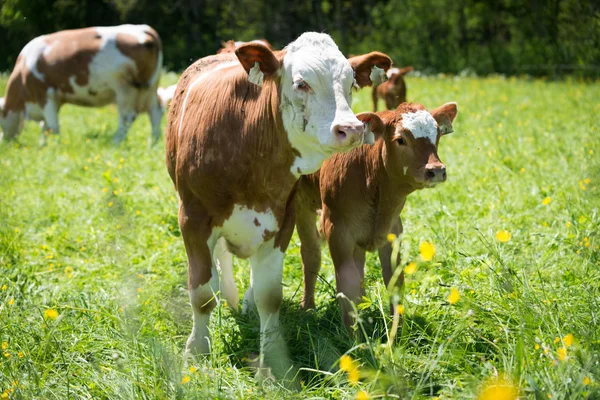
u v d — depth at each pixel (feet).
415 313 16.96
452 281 18.84
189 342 16.96
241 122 16.29
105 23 133.80
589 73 87.86
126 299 17.65
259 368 15.83
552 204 25.81
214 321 18.24
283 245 17.19
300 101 14.87
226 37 144.56
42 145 46.42
